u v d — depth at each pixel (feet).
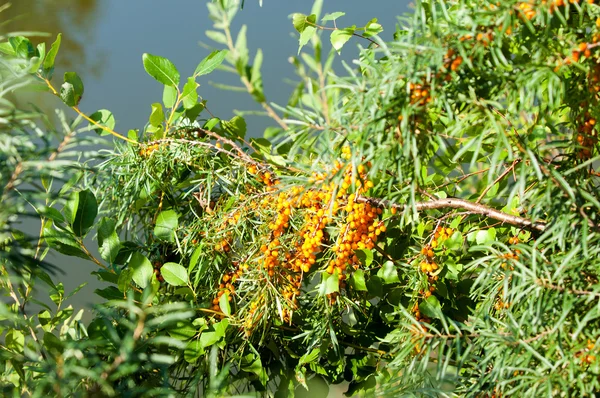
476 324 6.55
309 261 6.94
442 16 6.44
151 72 7.30
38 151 6.30
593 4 6.29
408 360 6.74
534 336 6.37
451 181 7.14
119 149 7.36
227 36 6.18
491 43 6.24
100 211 7.31
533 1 6.19
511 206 7.17
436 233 7.09
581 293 6.29
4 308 6.35
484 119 6.38
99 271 7.12
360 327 7.36
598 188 6.48
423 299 7.07
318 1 6.22
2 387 6.36
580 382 6.21
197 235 7.27
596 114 6.38
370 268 7.25
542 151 6.53
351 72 6.31
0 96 6.34
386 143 6.26
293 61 6.18
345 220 6.89
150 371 6.84
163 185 7.36
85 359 6.16
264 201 7.03
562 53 6.27
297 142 6.38
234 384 7.11
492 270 6.46
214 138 7.45
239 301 7.20
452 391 6.66
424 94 6.24
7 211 6.25
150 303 6.93
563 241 6.30
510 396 6.45
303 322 7.29
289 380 7.24
